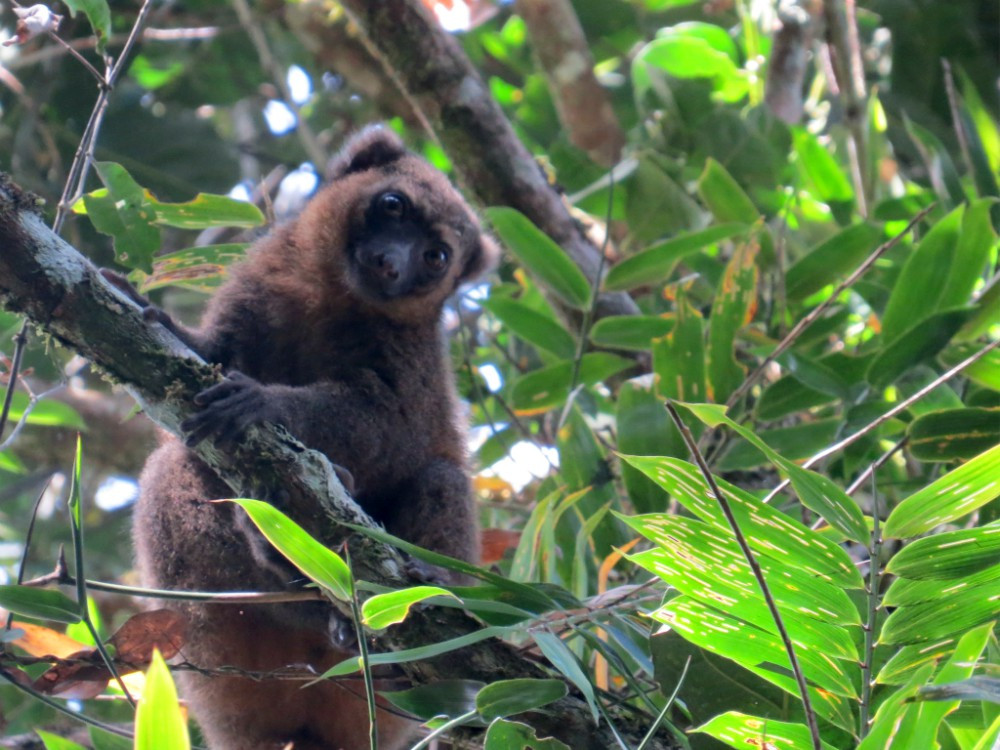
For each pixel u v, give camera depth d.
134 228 8.34
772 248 12.59
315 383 10.07
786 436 10.51
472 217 12.43
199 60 19.08
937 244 10.62
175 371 7.62
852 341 13.60
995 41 14.88
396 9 12.97
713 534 6.09
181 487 9.21
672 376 10.43
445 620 7.54
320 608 8.85
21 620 8.80
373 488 10.11
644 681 8.48
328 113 19.36
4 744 9.59
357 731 9.38
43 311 7.29
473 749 7.88
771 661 6.52
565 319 13.34
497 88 20.70
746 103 15.78
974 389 11.59
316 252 10.83
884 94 15.30
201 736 10.90
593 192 14.11
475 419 14.23
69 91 16.78
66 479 16.30
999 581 5.91
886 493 10.87
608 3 19.33
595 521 9.25
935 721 5.71
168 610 7.80
